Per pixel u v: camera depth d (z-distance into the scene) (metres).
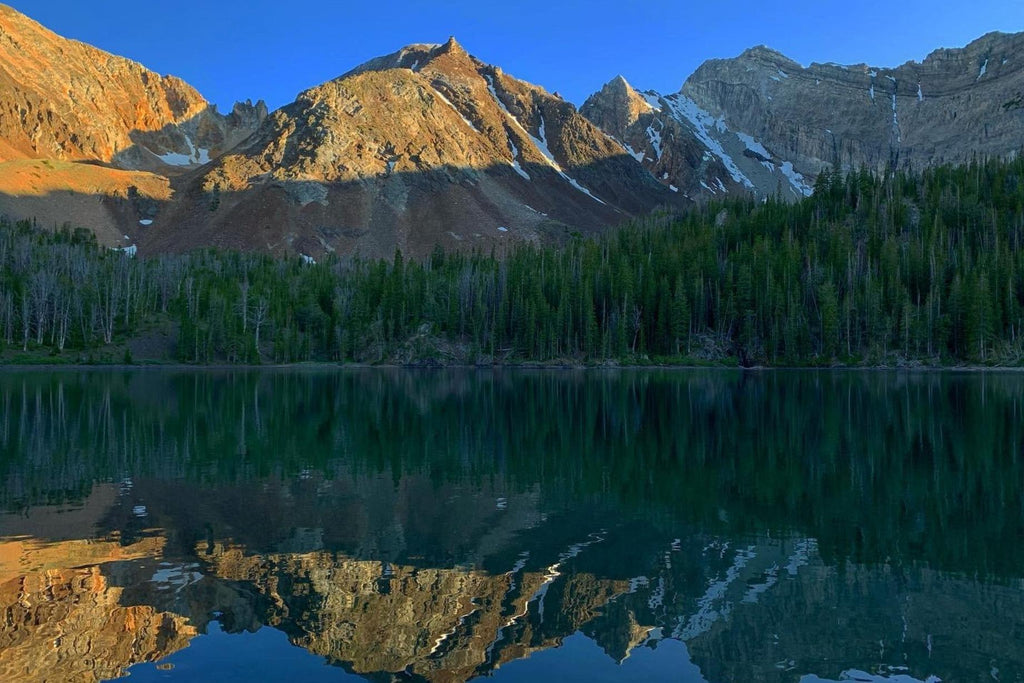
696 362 145.12
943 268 145.12
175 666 14.86
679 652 15.77
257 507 28.05
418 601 18.53
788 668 15.12
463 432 50.12
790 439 46.53
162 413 60.47
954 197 168.38
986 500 29.67
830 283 143.50
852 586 19.88
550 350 150.75
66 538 23.55
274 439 46.22
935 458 39.28
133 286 156.38
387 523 25.81
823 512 27.78
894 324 139.88
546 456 40.22
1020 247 152.12
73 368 128.75
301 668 14.84
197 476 34.16
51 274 144.88
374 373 131.38
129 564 21.03
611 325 151.88
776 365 141.25
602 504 28.89
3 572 20.25
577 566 21.42
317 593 19.00
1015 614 18.05
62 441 44.53
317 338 163.88
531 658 15.41
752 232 179.88
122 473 34.62
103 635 16.30
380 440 46.09
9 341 134.62
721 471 35.84
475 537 24.20
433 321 160.75
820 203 185.25
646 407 67.56
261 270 194.88
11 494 29.95
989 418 57.06
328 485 32.22
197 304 154.62
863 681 14.64
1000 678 14.76
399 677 14.55
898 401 72.56
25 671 14.54
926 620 17.56
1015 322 134.88
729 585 19.91
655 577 20.50
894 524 26.08
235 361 146.88
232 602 18.33
